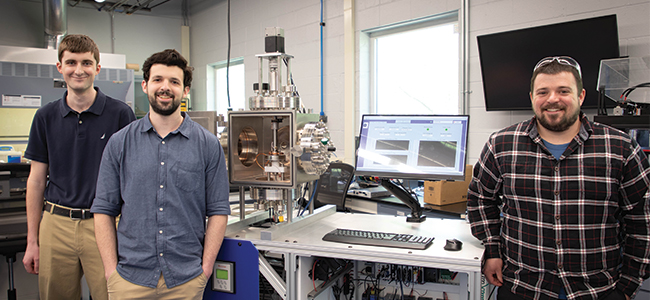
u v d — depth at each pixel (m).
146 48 5.50
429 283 1.83
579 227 1.19
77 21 5.04
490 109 2.86
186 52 5.75
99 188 1.31
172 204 1.28
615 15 2.25
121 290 1.26
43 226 1.60
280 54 1.61
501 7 2.82
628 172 1.17
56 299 1.63
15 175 2.26
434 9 3.17
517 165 1.26
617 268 1.23
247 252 1.45
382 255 1.37
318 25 3.98
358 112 3.75
